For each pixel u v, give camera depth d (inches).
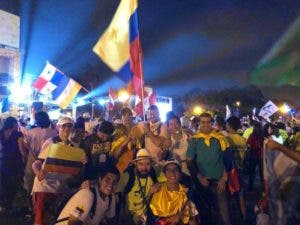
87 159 232.4
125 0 238.5
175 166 202.4
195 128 420.2
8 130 329.4
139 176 229.3
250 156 421.1
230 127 362.3
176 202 201.5
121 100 486.6
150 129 287.9
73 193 189.5
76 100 895.7
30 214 308.7
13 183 329.7
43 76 441.1
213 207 259.6
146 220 206.2
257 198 386.3
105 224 197.5
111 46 237.1
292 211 168.4
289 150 149.9
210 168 246.8
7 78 815.1
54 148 220.7
